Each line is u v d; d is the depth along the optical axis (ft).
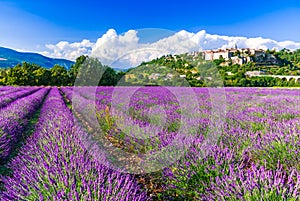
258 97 38.65
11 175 11.41
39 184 7.81
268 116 19.86
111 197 6.81
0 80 126.93
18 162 11.44
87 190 7.06
